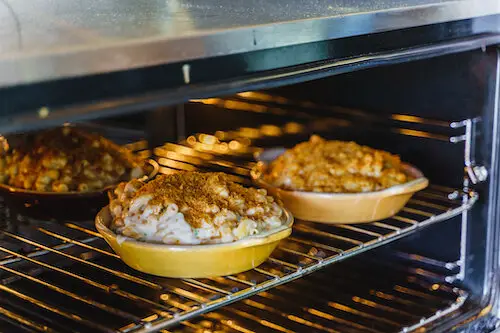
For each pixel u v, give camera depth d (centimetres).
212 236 97
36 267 112
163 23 83
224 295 98
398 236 118
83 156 122
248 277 104
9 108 64
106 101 70
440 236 130
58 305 106
